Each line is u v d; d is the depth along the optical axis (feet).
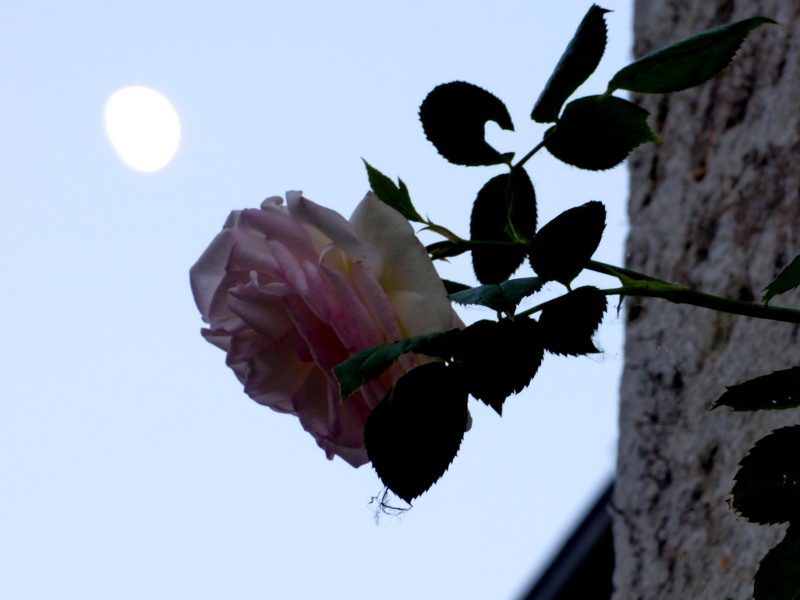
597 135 2.04
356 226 1.92
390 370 1.93
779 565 1.93
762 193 3.26
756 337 3.06
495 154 2.08
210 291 2.06
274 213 1.96
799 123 3.14
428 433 1.86
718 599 2.92
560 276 1.89
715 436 3.20
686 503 3.27
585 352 1.87
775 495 1.93
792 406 1.94
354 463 2.03
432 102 2.07
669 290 1.92
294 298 1.95
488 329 1.88
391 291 1.90
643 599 3.34
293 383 2.05
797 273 1.91
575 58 2.02
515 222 2.08
